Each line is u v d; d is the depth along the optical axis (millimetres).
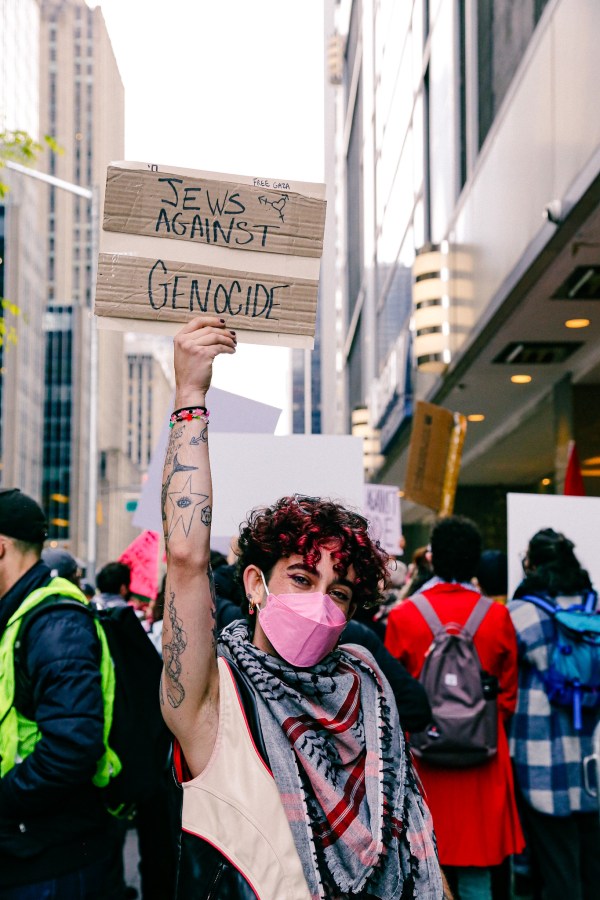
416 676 4523
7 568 3104
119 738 3049
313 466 4219
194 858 1807
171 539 1938
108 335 133750
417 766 4480
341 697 1968
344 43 45562
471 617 4535
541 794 4637
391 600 6746
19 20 89562
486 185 12242
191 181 2299
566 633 4691
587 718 4707
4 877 2844
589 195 8062
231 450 4211
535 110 9773
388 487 7984
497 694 4496
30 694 2902
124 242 2266
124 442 169625
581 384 13805
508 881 4699
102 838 3021
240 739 1877
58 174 144125
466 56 14055
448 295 14758
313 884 1787
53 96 147125
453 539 4629
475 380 14844
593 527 5527
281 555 2051
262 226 2330
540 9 9758
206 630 1913
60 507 113750
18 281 90625
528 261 9734
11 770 2842
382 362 26375
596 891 4777
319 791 1848
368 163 31969
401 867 1865
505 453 20344
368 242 31609
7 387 91062
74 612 3000
